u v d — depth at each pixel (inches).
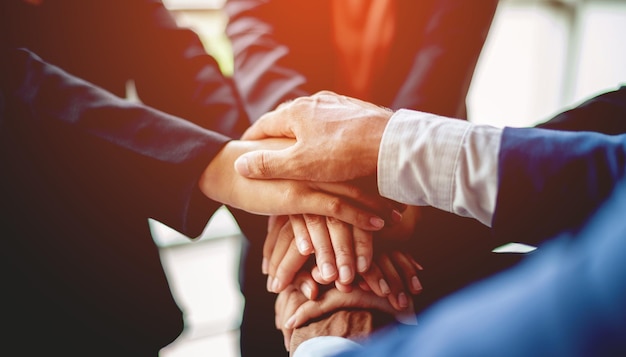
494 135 21.9
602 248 9.3
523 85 105.8
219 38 56.8
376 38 39.3
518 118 106.7
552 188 20.1
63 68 31.9
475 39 37.2
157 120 29.4
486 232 28.1
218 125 35.6
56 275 29.1
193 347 79.8
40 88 29.1
